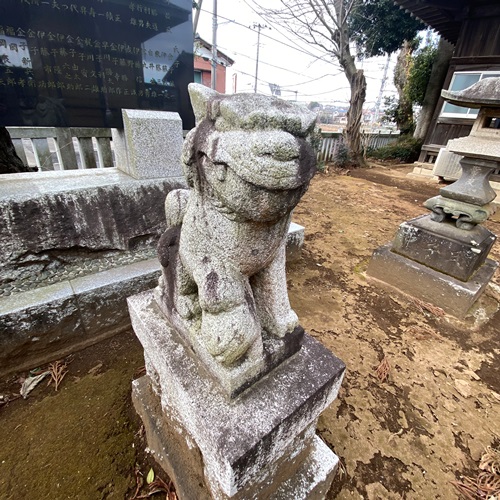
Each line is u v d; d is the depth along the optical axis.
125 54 2.37
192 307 1.07
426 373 1.86
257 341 0.95
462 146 2.35
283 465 1.08
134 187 2.11
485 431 1.55
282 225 0.88
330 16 7.29
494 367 1.94
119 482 1.31
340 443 1.46
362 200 5.27
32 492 1.26
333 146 8.74
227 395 0.93
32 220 1.74
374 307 2.46
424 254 2.54
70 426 1.51
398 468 1.38
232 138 0.70
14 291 1.78
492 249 3.63
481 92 2.24
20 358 1.75
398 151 9.64
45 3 1.98
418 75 9.39
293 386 1.00
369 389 1.73
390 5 9.26
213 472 0.92
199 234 0.93
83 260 2.02
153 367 1.30
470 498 1.28
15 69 1.99
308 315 2.32
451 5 6.15
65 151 3.35
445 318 2.36
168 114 2.20
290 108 0.72
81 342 1.95
